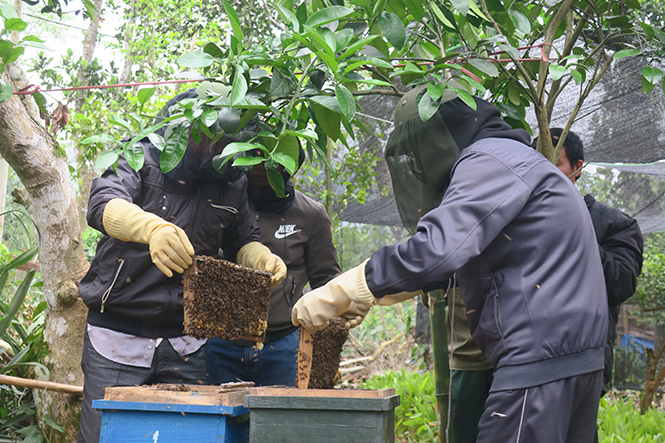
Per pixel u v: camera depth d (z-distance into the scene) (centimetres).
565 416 137
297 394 153
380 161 412
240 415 166
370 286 152
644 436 347
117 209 191
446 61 181
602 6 216
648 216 446
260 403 147
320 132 196
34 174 281
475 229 142
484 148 157
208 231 229
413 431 393
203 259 177
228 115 160
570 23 221
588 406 149
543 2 206
